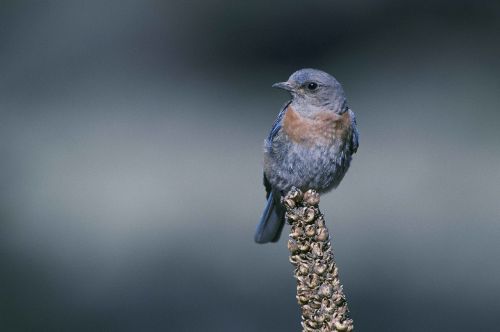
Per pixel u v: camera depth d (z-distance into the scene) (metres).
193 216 15.61
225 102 19.75
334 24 20.83
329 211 15.20
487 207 15.01
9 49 20.41
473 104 18.58
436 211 15.10
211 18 21.02
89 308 12.90
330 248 5.87
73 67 20.39
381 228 14.69
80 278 13.62
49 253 14.28
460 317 12.45
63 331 12.48
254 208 15.76
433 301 12.69
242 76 20.48
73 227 15.34
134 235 15.02
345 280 13.30
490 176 16.31
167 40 20.86
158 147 18.16
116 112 19.31
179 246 14.52
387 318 12.54
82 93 19.94
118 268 13.91
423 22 20.67
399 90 19.33
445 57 20.02
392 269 13.59
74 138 18.55
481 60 19.83
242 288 13.32
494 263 13.49
